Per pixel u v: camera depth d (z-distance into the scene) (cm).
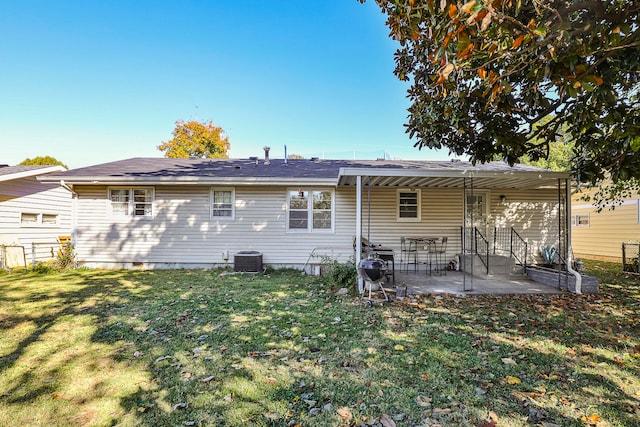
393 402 268
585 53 282
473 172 660
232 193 1009
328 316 505
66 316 502
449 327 457
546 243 1036
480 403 266
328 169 1097
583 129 409
